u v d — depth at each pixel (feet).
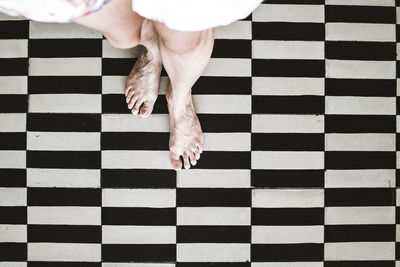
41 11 2.31
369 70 6.11
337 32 6.08
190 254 6.10
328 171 6.14
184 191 6.09
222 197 6.10
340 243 6.15
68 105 6.04
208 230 6.11
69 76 6.02
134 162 6.08
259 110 6.08
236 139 6.08
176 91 4.93
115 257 6.08
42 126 6.04
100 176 6.07
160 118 6.05
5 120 6.04
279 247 6.12
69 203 6.08
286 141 6.11
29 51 6.01
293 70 6.08
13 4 2.23
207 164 6.08
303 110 6.10
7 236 6.07
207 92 6.04
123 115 6.04
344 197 6.15
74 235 6.08
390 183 6.12
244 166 6.10
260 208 6.12
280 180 6.12
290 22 6.06
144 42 4.83
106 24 3.53
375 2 6.09
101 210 6.08
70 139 6.06
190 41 3.62
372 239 6.14
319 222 6.14
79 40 6.01
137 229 6.08
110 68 6.02
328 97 6.11
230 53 6.04
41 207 6.07
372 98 6.12
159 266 6.08
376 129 6.14
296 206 6.14
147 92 5.73
